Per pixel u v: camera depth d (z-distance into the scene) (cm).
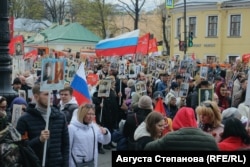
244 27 4341
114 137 722
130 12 5547
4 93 805
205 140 409
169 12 5150
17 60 1728
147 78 1562
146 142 533
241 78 1238
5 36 814
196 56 4650
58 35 4862
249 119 625
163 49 5722
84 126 582
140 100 712
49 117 523
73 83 764
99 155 1029
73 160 572
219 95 1085
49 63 520
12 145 445
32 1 6456
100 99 1120
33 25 6625
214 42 4538
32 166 462
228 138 462
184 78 1507
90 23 5956
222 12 4466
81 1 6184
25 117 514
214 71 2191
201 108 568
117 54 1603
